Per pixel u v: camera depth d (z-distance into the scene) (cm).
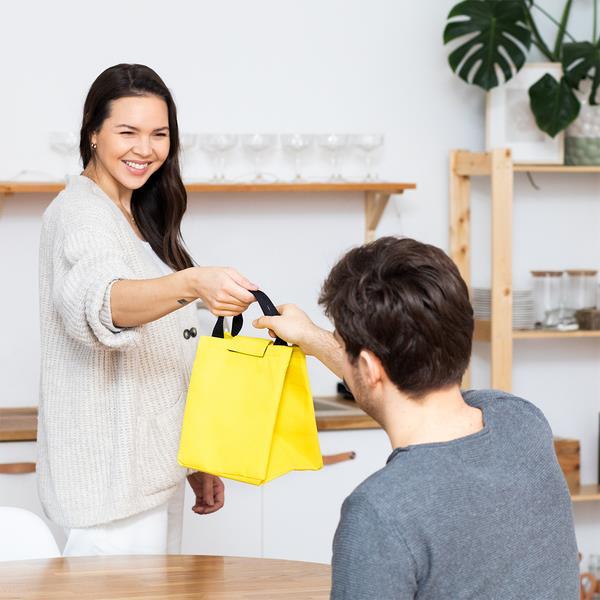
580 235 497
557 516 149
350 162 467
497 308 443
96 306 234
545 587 144
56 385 267
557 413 498
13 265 436
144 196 295
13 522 254
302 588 214
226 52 453
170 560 238
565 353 497
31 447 388
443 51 474
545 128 450
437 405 149
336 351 206
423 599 136
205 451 226
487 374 484
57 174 438
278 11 457
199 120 453
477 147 479
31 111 436
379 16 467
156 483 270
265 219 460
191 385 229
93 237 247
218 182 431
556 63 465
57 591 211
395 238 152
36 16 435
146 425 266
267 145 434
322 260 466
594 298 474
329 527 410
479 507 139
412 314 143
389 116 471
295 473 406
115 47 442
